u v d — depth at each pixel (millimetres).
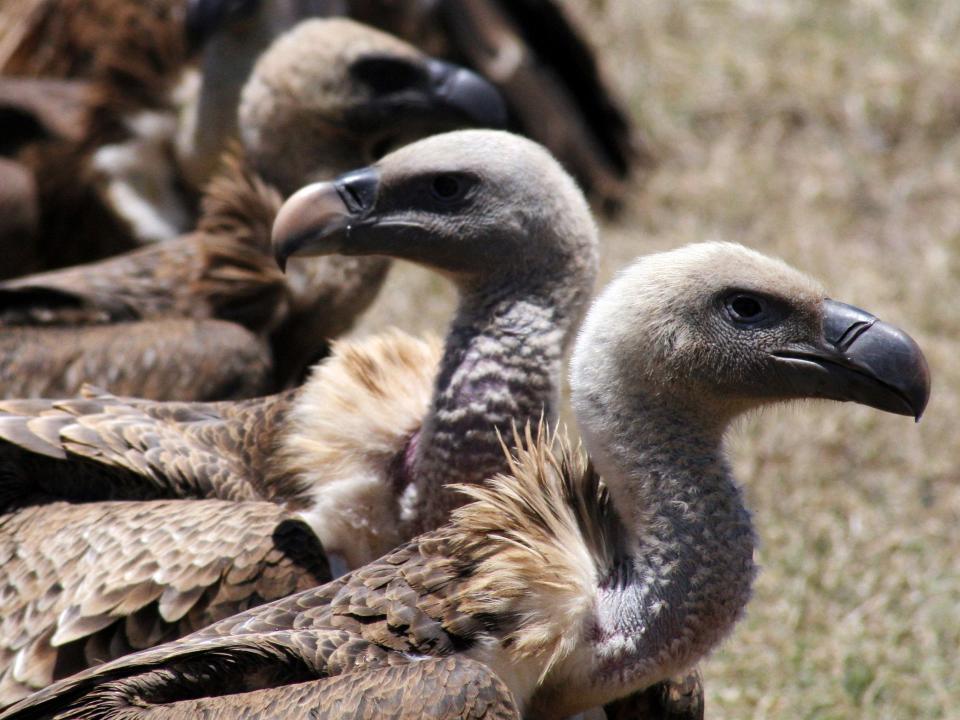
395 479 8797
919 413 7727
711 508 7754
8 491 9570
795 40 20875
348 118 11859
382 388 8930
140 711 7246
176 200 14008
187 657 7473
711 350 7770
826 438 13812
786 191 18438
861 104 19703
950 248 17203
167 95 14008
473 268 8688
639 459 7785
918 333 15570
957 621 11586
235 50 13273
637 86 20000
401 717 7035
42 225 14219
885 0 21656
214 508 8688
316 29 12117
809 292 7855
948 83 20016
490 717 7105
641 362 7793
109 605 8406
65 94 14992
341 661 7395
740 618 7879
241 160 12172
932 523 12898
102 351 11211
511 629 7547
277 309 11727
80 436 9117
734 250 8039
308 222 8781
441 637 7539
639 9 21297
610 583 7754
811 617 11672
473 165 8617
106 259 14156
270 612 7742
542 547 7617
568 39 18453
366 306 11969
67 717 7309
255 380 11383
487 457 8539
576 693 7734
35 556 8883
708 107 19766
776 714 10719
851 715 10750
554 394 8672
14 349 11180
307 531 8578
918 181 18578
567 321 8711
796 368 7820
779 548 12492
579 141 18453
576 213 8758
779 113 19656
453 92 11898
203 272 11797
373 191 8758
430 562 7719
